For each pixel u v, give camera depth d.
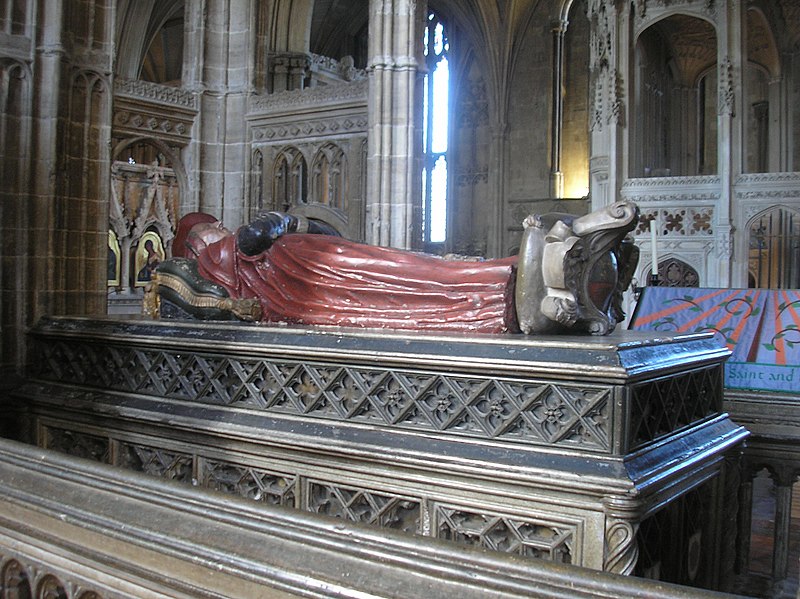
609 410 3.07
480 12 31.39
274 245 5.18
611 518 2.97
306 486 3.87
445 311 4.11
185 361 4.50
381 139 12.88
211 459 4.30
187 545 2.48
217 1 14.30
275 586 2.26
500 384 3.35
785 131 24.50
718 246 19.36
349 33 36.28
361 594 2.13
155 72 33.47
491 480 3.26
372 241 12.96
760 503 7.04
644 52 23.41
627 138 20.58
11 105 5.91
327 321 4.57
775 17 23.78
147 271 17.02
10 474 3.19
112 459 4.85
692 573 3.96
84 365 5.13
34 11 5.99
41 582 2.91
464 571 2.10
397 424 3.61
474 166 33.66
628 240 4.23
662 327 5.81
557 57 31.58
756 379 5.16
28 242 5.98
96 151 6.44
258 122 14.33
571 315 3.67
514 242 32.47
